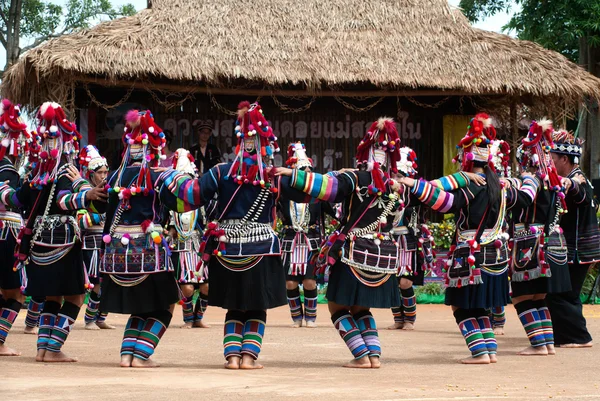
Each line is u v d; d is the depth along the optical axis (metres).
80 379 5.14
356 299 6.00
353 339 6.04
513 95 15.04
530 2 22.59
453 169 16.00
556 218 7.08
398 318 9.54
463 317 6.49
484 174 6.47
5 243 6.72
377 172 6.06
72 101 13.52
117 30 14.30
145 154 5.96
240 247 5.84
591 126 23.16
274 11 15.30
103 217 8.83
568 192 7.62
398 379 5.39
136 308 5.83
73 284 6.16
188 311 9.53
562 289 7.09
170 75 13.73
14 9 29.75
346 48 14.82
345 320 6.10
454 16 15.62
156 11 14.93
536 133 7.05
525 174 6.94
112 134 15.59
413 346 7.70
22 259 6.15
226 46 14.44
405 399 4.52
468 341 6.43
